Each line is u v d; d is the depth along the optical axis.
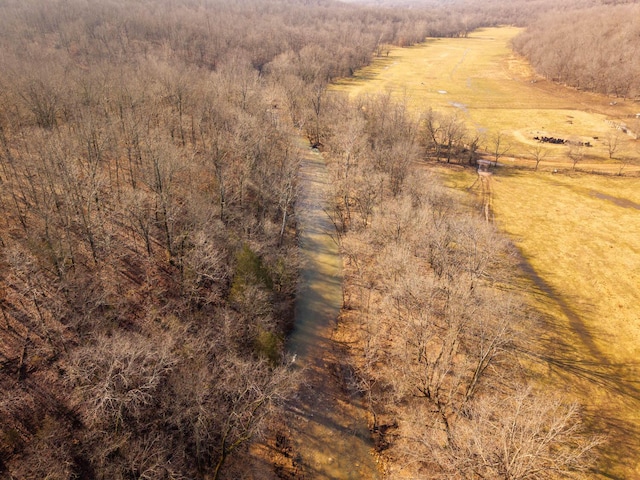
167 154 62.25
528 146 123.06
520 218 86.75
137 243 62.91
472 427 37.09
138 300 54.75
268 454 44.72
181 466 39.34
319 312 63.50
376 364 55.28
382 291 61.34
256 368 43.59
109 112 81.75
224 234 61.19
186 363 44.31
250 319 51.50
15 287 50.88
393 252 56.75
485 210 89.56
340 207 86.12
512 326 50.84
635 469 42.84
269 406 42.25
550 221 85.81
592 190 98.62
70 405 42.34
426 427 45.34
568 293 66.56
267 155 82.75
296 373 49.12
